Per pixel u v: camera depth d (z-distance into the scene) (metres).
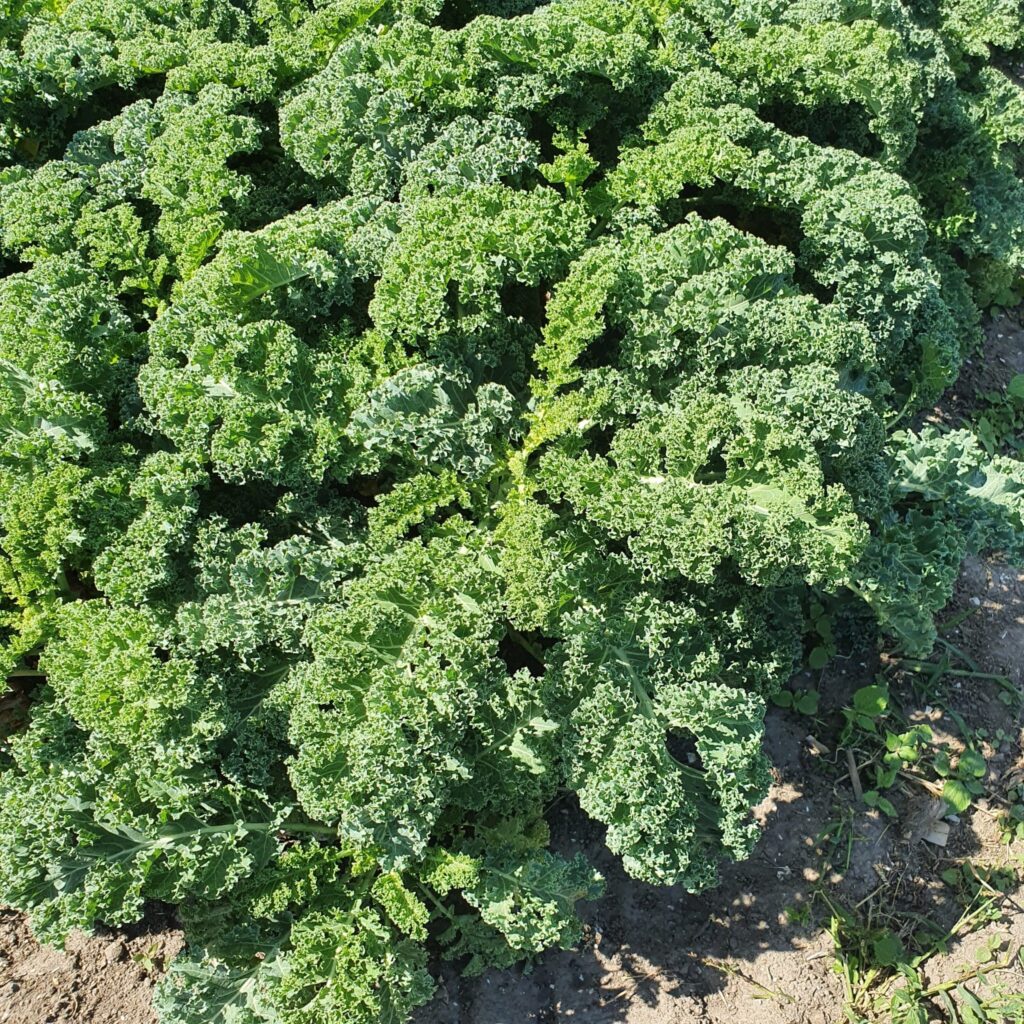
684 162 0.92
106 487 0.79
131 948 0.82
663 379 0.88
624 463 0.78
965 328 1.15
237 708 0.76
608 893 0.87
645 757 0.72
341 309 0.90
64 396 0.81
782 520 0.74
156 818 0.70
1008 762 0.96
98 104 1.08
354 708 0.69
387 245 0.87
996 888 0.89
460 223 0.83
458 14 1.14
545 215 0.84
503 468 0.83
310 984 0.70
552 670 0.76
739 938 0.86
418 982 0.73
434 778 0.70
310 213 0.88
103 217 0.92
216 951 0.72
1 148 1.01
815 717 0.96
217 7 1.08
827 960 0.85
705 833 0.76
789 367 0.84
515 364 0.88
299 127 0.95
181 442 0.80
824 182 0.95
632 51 0.95
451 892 0.84
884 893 0.88
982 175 1.19
